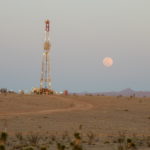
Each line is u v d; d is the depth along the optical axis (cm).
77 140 2012
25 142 2705
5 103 8456
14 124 4481
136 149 2395
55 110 7481
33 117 5600
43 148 1736
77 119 5384
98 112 6812
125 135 3469
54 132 3622
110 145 2588
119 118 5747
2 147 1582
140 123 5025
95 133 3591
